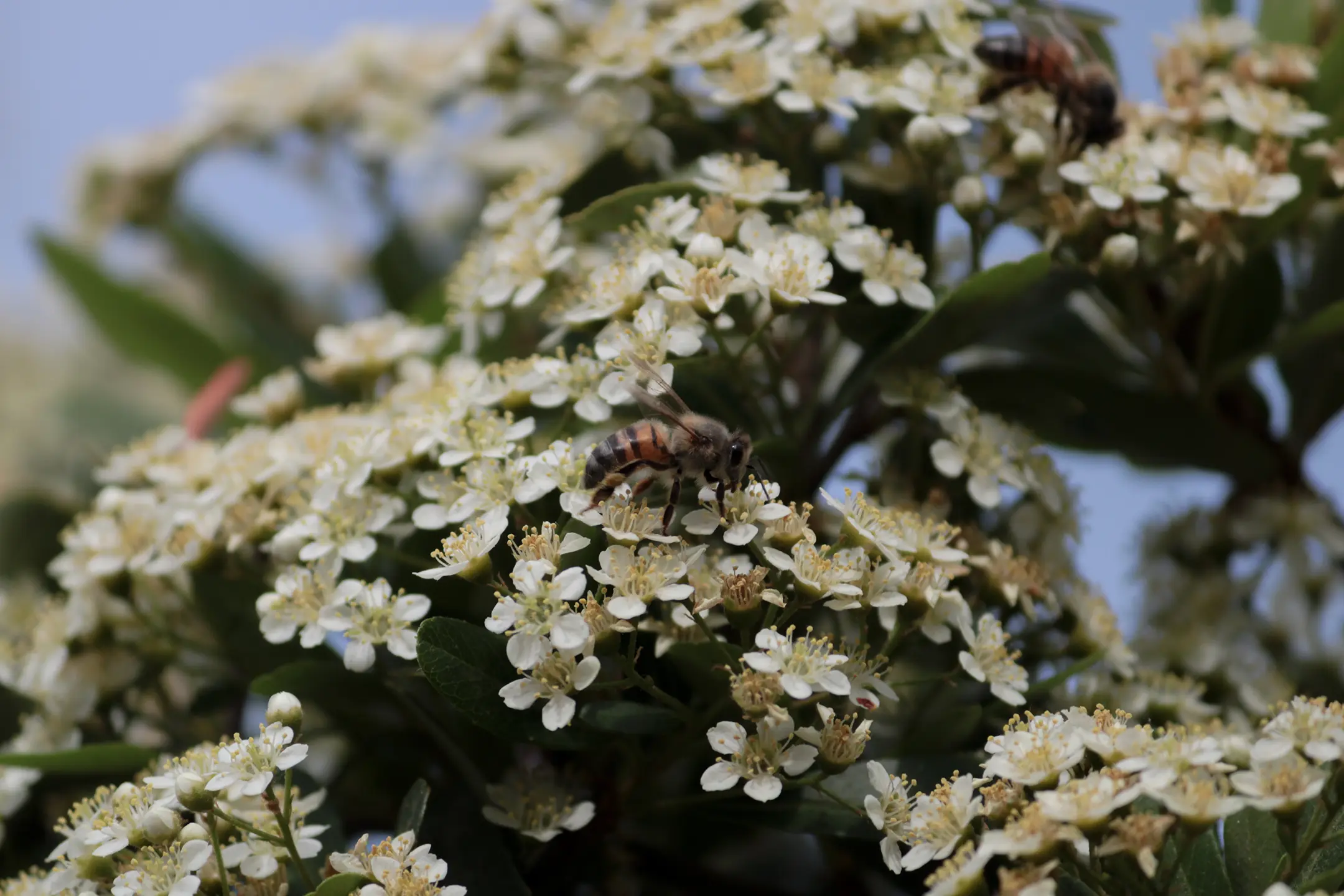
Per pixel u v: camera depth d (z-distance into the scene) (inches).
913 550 11.2
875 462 11.9
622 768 11.4
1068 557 11.8
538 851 11.4
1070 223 11.9
